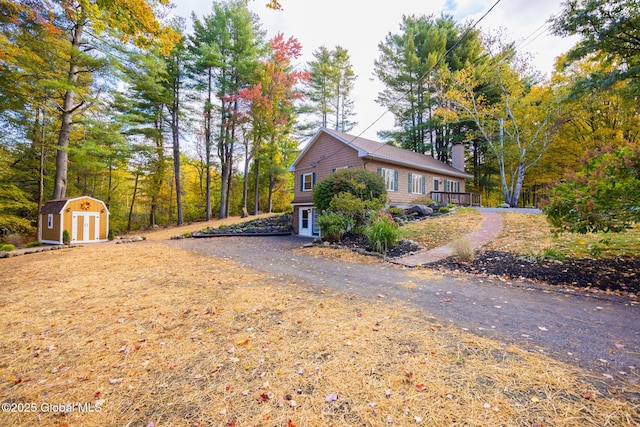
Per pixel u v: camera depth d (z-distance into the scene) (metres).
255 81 21.95
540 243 7.12
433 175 18.45
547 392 2.11
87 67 13.66
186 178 30.06
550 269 5.50
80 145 15.47
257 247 11.45
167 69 21.41
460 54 22.84
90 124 14.86
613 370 2.39
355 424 1.85
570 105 15.34
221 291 5.04
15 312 4.12
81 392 2.27
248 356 2.77
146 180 25.30
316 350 2.85
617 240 6.38
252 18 22.44
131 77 14.81
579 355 2.65
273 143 25.39
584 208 4.91
